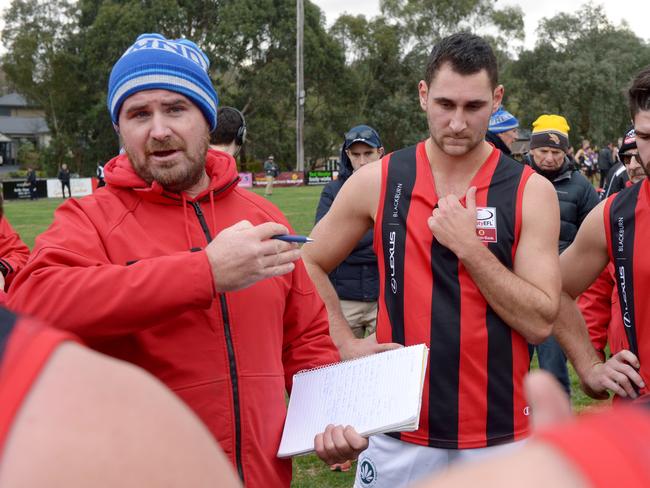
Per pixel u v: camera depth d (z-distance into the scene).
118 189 2.00
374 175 2.63
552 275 2.40
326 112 49.91
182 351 1.84
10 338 0.64
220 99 45.31
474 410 2.42
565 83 54.00
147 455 0.62
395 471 2.52
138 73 1.93
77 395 0.61
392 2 52.91
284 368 2.23
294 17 46.50
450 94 2.40
